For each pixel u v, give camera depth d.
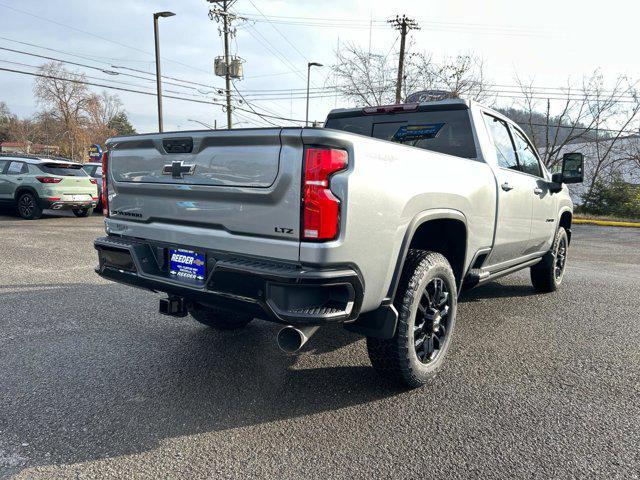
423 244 3.66
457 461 2.40
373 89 29.56
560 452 2.50
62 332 4.17
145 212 3.17
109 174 3.43
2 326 4.29
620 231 17.06
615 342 4.25
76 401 2.95
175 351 3.79
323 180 2.38
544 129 30.50
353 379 3.35
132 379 3.27
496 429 2.72
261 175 2.52
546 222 5.37
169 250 3.03
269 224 2.52
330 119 4.90
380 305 2.83
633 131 27.53
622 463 2.41
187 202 2.89
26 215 12.95
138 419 2.75
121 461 2.35
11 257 7.48
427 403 3.02
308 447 2.50
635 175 29.09
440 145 4.27
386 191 2.66
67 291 5.53
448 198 3.26
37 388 3.11
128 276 3.20
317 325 2.54
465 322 4.79
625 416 2.89
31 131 94.56
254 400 3.01
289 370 3.47
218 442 2.53
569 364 3.71
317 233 2.38
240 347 3.91
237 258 2.65
